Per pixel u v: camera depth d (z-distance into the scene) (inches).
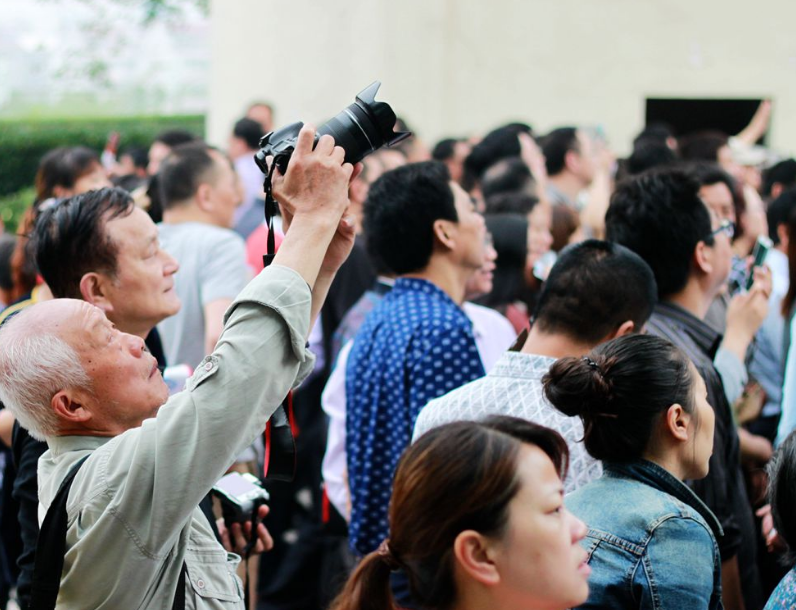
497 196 223.0
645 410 100.2
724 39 469.7
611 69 474.3
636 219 142.8
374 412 143.4
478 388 120.0
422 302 144.6
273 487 224.7
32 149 645.3
